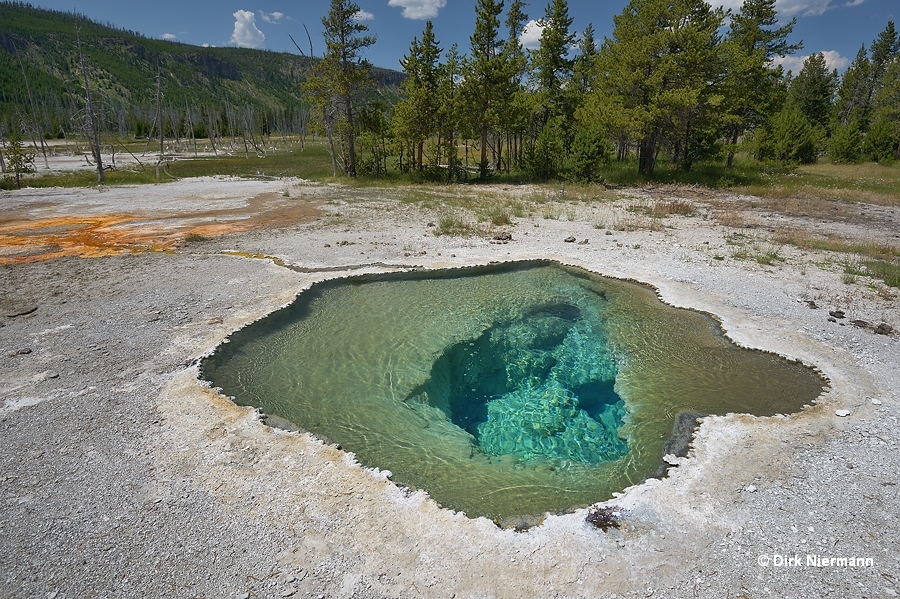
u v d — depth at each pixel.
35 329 7.50
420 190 23.44
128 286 9.39
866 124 43.75
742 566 3.59
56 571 3.55
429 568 3.61
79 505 4.16
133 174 31.02
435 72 26.34
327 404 5.93
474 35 25.78
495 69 25.50
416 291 9.62
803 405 5.73
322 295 9.29
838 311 8.20
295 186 24.77
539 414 6.07
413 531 3.96
